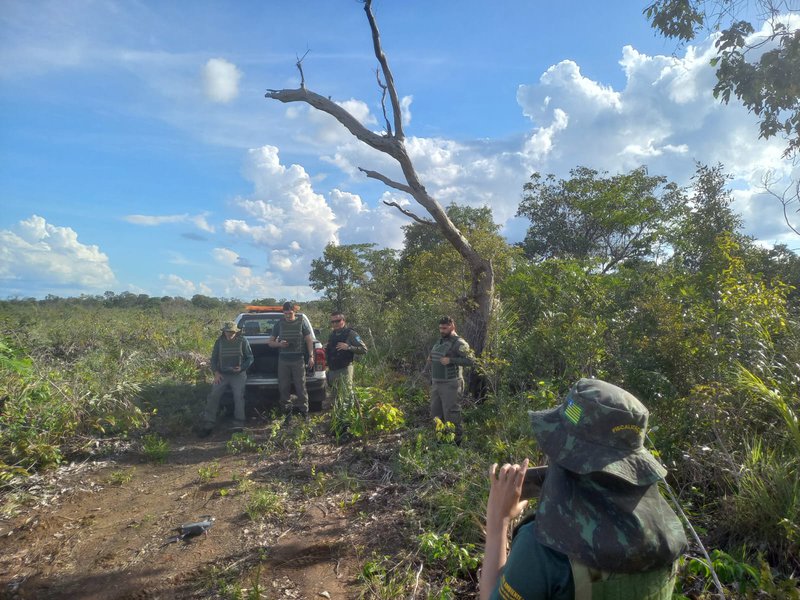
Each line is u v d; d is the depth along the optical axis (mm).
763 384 4305
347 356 7945
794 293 8586
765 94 6246
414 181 8578
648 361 5738
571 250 22688
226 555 4090
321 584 3697
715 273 6965
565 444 1401
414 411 7949
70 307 26266
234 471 5910
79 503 5105
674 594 3018
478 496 4520
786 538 3436
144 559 4055
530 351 7395
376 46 8430
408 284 16203
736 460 4285
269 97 9070
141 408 8266
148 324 16219
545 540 1297
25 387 6762
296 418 7730
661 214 19594
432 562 3893
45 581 3789
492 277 8523
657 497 1405
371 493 5141
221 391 7590
